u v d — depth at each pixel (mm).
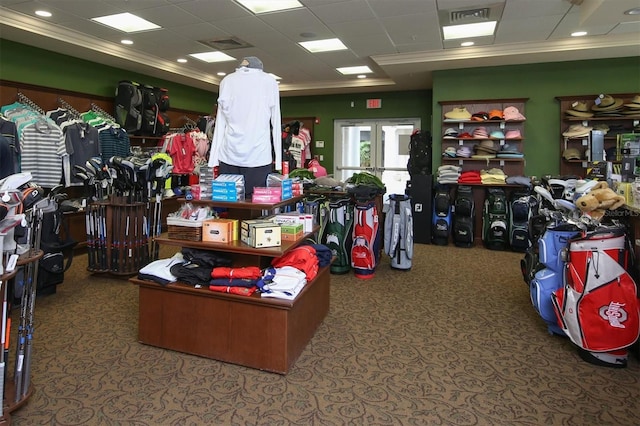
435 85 6488
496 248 5801
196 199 2744
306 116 9203
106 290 3881
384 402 2135
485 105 6277
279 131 2928
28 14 4391
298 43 5438
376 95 8672
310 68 6918
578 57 5617
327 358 2604
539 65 5961
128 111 6062
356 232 4297
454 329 3057
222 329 2525
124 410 2041
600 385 2293
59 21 4609
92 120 5500
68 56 5641
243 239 2650
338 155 9086
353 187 4488
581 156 5758
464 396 2191
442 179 6211
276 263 2734
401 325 3123
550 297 2842
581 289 2512
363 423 1961
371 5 4105
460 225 5895
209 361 2549
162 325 2688
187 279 2578
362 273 4316
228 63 6598
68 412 2018
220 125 2867
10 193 1743
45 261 3586
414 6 4137
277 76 7547
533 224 3525
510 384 2311
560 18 4453
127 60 5926
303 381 2330
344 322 3174
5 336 1885
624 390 2240
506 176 6121
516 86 6098
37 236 2098
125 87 6039
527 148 6137
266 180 2855
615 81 5652
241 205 2586
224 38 5230
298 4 4105
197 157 6895
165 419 1974
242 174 2830
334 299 3684
